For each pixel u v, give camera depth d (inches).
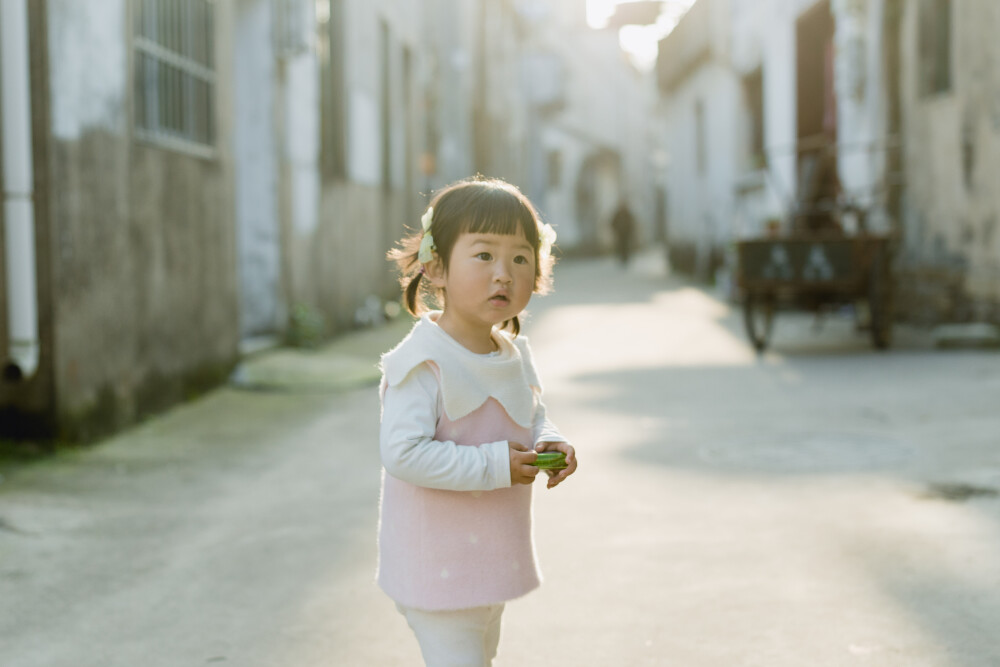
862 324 450.9
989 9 357.7
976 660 108.4
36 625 127.6
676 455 212.8
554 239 84.1
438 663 83.5
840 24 486.3
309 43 393.1
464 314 82.0
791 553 145.8
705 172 866.8
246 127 386.9
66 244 217.6
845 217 469.4
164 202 271.9
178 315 284.0
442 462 78.1
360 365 363.6
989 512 161.3
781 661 110.3
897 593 128.5
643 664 111.1
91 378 231.3
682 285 840.3
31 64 207.8
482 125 990.4
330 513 177.2
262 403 293.4
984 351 354.0
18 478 198.2
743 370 338.0
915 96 422.3
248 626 125.7
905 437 221.9
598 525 163.0
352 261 504.7
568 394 297.7
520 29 1338.6
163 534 165.8
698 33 846.5
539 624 123.0
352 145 499.2
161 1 273.4
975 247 377.4
